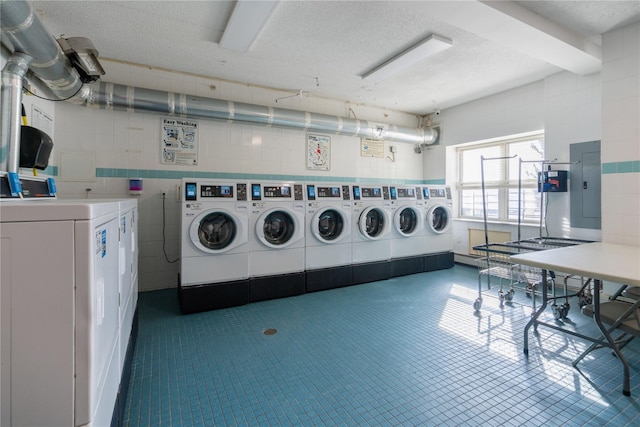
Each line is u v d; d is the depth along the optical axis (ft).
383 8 8.50
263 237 11.32
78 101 10.42
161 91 11.68
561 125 12.73
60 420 2.91
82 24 9.19
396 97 16.16
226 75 13.20
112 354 4.31
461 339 8.48
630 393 6.11
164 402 5.90
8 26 5.38
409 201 15.15
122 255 5.44
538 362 7.31
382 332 8.93
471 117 16.78
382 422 5.43
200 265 10.34
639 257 7.21
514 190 15.72
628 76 9.51
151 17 8.87
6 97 6.00
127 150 12.20
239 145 14.17
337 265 13.17
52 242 2.85
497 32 8.82
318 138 16.24
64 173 11.30
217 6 8.38
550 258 7.14
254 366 7.16
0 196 4.39
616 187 9.86
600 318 6.63
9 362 2.79
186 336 8.62
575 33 9.70
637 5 8.42
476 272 15.76
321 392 6.25
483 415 5.59
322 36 9.93
